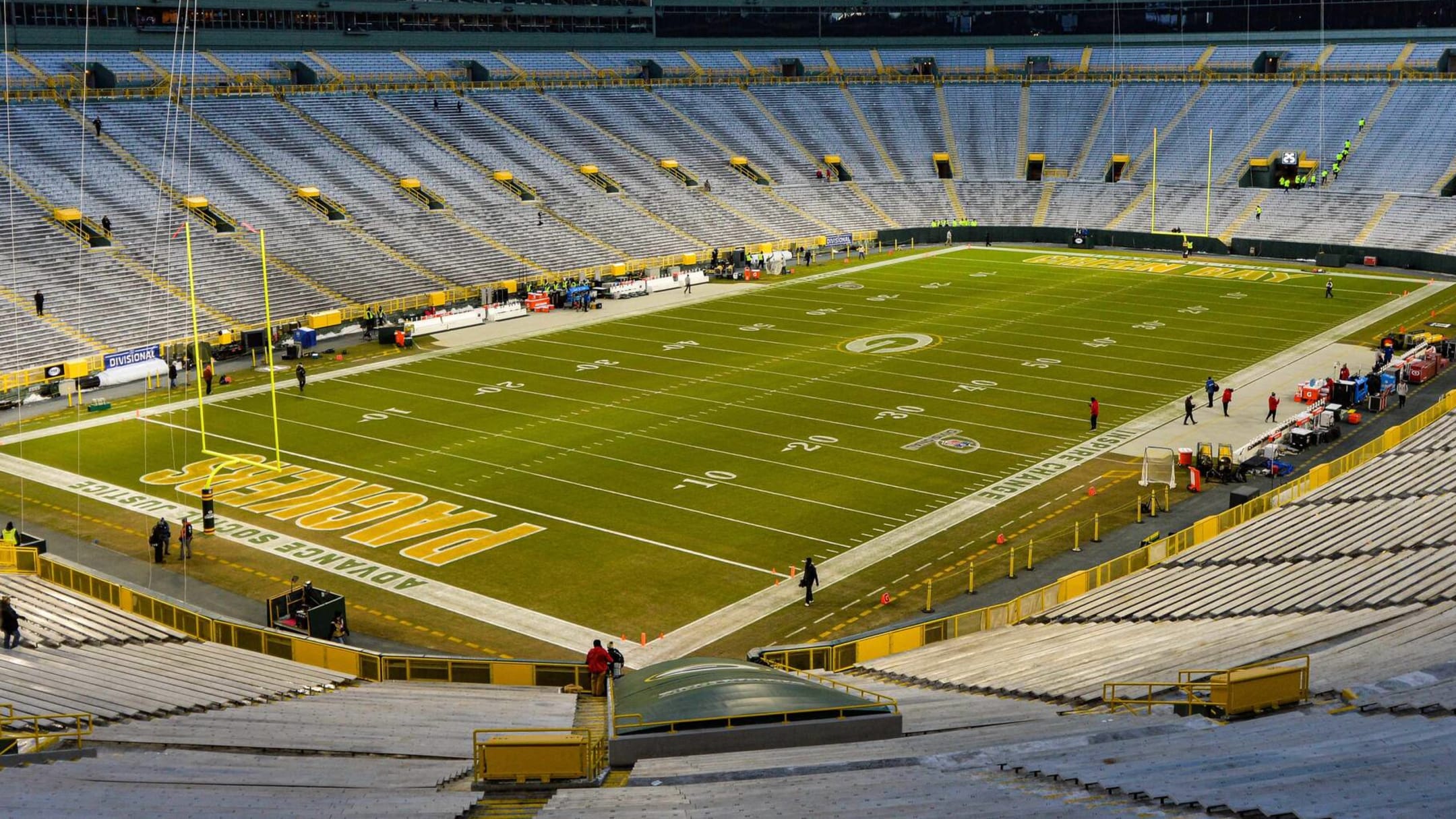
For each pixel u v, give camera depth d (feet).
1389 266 242.37
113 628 86.07
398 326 184.96
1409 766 43.65
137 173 214.07
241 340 180.14
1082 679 69.67
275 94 252.42
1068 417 142.82
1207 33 317.22
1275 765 46.11
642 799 50.14
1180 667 67.82
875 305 210.79
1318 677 60.39
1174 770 47.19
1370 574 81.97
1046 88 321.11
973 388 155.53
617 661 80.64
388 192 236.84
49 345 167.73
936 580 98.89
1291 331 186.09
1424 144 268.41
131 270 189.78
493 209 244.22
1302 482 108.78
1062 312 202.80
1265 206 268.00
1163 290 222.07
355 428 141.18
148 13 245.86
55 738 61.72
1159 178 287.89
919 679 77.41
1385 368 153.99
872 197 294.66
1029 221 287.28
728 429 139.03
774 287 229.66
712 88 314.76
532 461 128.26
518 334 191.21
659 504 115.44
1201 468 122.21
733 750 61.16
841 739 61.93
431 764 59.11
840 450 131.03
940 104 322.34
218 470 127.03
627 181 270.26
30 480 124.57
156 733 63.98
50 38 233.96
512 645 88.12
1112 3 324.60
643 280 224.74
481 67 287.48
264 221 215.10
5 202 194.49
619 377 163.12
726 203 275.59
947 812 44.06
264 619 91.76
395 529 110.01
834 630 90.33
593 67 305.94
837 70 328.90
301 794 51.31
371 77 270.87
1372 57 295.48
